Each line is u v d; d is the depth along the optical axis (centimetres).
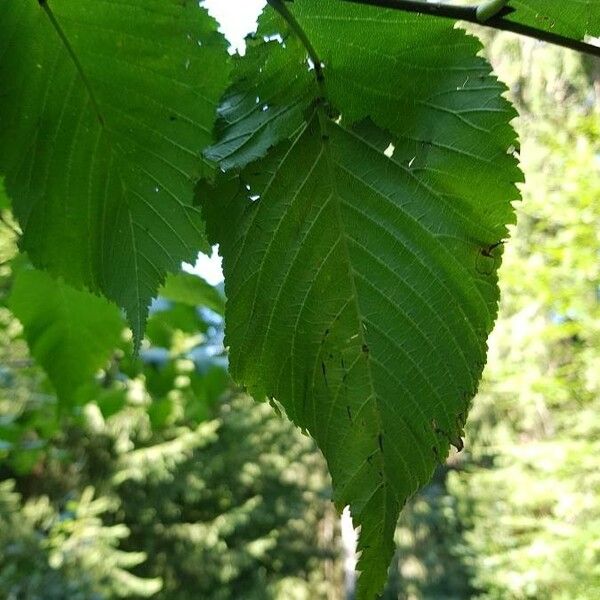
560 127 153
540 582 164
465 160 18
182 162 24
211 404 64
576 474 155
